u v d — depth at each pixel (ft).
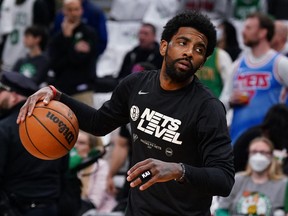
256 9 64.44
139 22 66.08
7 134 35.68
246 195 39.58
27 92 36.45
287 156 41.60
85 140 42.47
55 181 36.83
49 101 26.84
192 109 24.99
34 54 56.59
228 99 46.88
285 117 41.81
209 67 49.01
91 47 55.21
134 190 26.22
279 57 45.29
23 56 63.62
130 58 56.54
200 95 25.16
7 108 36.37
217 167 24.07
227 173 24.03
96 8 59.31
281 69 44.98
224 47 56.70
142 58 56.18
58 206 37.11
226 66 48.88
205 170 23.66
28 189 36.22
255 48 45.80
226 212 39.91
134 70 48.57
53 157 26.99
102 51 59.41
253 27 45.34
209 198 25.80
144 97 25.72
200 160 25.23
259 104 45.42
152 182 22.74
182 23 25.09
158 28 63.16
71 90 55.26
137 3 66.28
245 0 64.28
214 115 24.80
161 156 25.38
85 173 44.83
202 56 25.12
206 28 25.02
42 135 26.48
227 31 56.75
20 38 63.87
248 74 45.78
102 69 64.34
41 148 26.63
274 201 39.24
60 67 55.31
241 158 41.83
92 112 27.27
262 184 39.55
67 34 55.01
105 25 59.36
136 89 26.08
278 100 45.42
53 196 36.70
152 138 25.38
